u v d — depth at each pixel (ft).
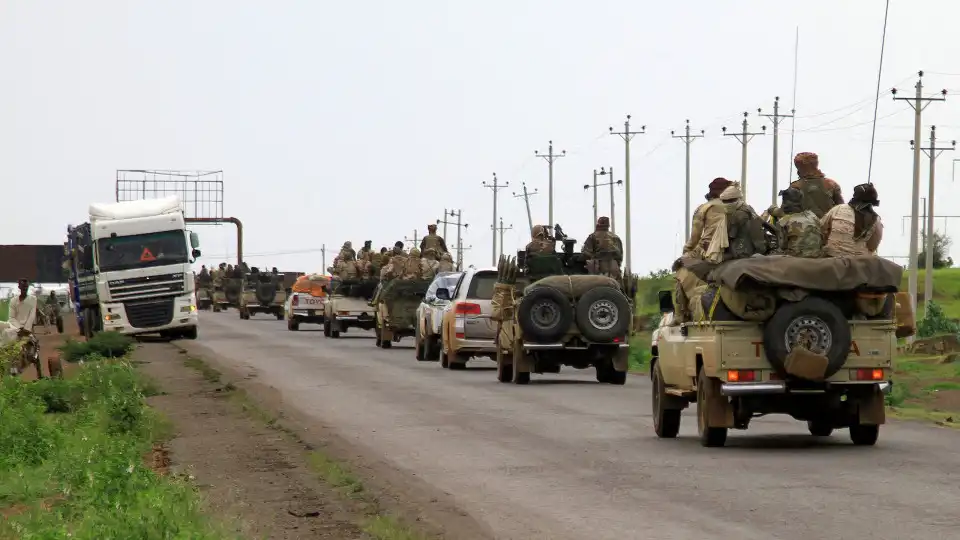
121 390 138.41
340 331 291.99
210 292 552.00
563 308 158.10
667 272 506.89
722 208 96.78
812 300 91.15
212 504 71.51
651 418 120.47
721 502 71.56
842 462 87.66
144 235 268.21
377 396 144.15
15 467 84.99
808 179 101.19
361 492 76.74
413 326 245.86
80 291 293.23
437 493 76.38
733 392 92.27
